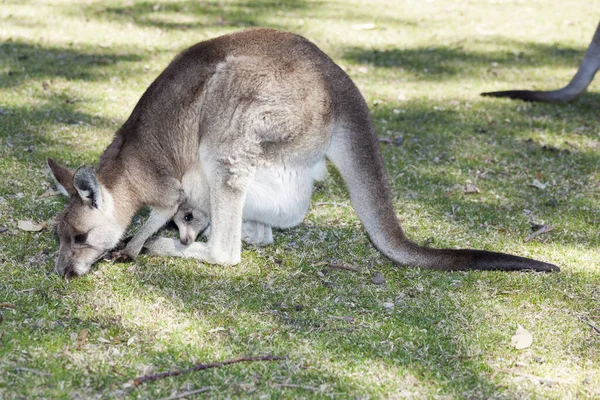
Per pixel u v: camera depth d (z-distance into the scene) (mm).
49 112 9039
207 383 4621
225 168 6027
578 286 5984
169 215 6352
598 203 7605
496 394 4664
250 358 4863
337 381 4715
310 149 6188
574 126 9781
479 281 6047
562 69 12305
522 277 6082
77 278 5824
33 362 4691
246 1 15883
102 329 5129
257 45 6141
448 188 7867
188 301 5582
